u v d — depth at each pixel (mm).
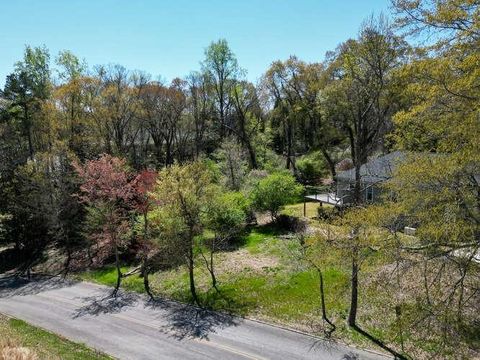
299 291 22594
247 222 34969
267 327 19812
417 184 13211
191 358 17484
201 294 24328
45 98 46531
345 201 32250
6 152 43094
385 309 18828
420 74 13078
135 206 29219
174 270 28375
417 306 13789
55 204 35469
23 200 37781
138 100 49000
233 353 17641
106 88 44469
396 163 15680
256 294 23141
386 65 23078
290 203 36156
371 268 19422
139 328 20875
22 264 36750
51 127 41750
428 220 12695
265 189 33625
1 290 29984
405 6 13516
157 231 28500
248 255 28688
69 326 21734
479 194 12578
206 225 26469
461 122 11688
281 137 61500
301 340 18312
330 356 16844
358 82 26750
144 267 27516
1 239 39781
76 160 35094
